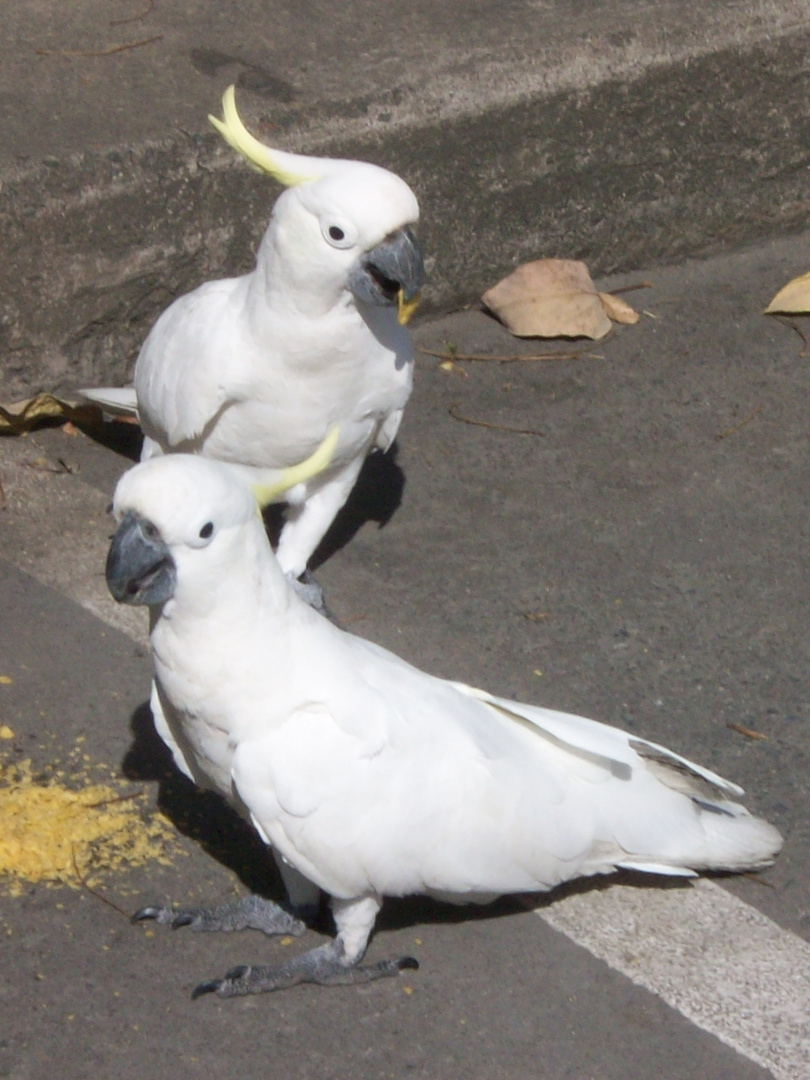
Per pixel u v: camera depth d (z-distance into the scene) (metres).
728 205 6.91
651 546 5.17
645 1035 3.47
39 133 5.49
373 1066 3.35
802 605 4.94
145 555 3.10
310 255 4.21
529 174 6.34
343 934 3.55
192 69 6.00
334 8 6.55
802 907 3.85
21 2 6.30
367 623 4.76
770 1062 3.43
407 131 5.96
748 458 5.64
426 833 3.40
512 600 4.90
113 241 5.52
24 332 5.50
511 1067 3.37
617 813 3.62
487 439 5.67
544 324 6.20
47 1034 3.35
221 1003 3.46
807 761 4.30
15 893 3.68
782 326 6.48
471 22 6.50
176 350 4.57
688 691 4.55
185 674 3.30
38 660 4.42
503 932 3.72
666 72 6.45
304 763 3.32
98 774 4.05
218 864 3.84
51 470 5.31
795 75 6.77
